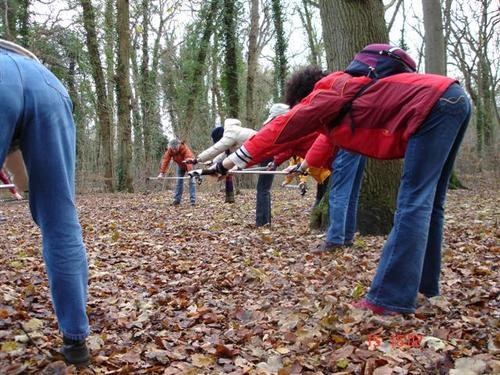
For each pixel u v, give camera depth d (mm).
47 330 3283
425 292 3789
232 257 5938
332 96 3461
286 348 3006
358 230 7160
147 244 7039
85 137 24500
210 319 3664
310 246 6441
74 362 2619
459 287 4188
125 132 21422
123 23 21188
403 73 3471
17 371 2562
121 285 4824
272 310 3795
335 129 3580
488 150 23125
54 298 2566
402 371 2568
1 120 2256
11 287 4512
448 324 3246
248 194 17281
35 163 2445
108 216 11008
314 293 4168
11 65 2379
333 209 5934
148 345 3127
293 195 16344
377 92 3393
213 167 3830
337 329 3209
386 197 7133
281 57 26297
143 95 26391
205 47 24656
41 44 20266
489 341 2914
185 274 5328
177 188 13078
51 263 2516
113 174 21844
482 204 11641
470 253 5691
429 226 3656
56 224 2504
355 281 4523
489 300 3770
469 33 29969
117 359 2832
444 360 2684
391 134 3414
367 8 7176
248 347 3074
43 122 2434
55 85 2549
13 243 7383
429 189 3371
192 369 2688
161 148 27297
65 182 2510
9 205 14961
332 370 2676
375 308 3438
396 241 3396
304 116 3488
